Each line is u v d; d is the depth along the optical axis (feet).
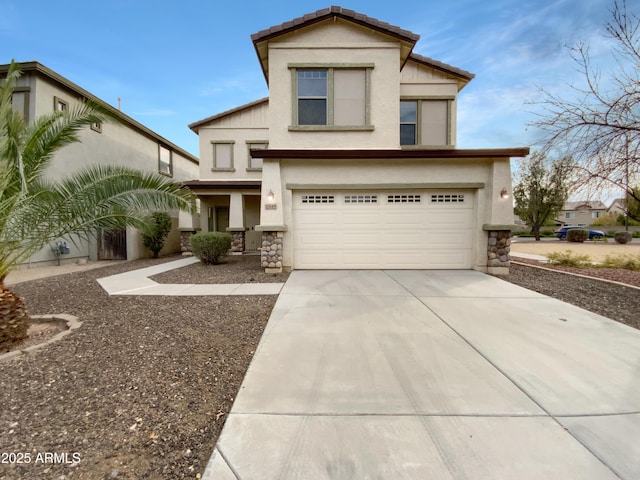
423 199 30.37
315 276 27.94
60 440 7.93
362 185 29.84
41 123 15.76
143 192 18.03
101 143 47.03
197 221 55.93
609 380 10.64
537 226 98.27
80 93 43.11
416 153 28.66
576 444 7.70
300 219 30.66
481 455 7.33
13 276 31.60
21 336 14.19
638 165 24.59
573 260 34.37
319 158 29.32
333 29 31.40
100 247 46.19
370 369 11.38
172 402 9.57
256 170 53.93
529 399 9.55
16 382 10.57
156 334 14.71
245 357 12.53
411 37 30.58
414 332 14.83
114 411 9.12
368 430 8.17
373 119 31.48
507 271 29.25
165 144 63.36
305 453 7.37
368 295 21.36
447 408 9.11
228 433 8.04
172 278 28.48
